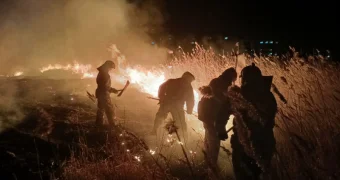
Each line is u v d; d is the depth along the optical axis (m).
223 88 6.06
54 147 7.00
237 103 5.17
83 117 9.68
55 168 6.10
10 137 7.33
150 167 6.04
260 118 5.08
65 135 7.91
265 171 5.06
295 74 9.30
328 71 9.25
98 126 8.77
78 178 5.62
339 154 4.99
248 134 5.07
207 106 6.10
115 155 6.36
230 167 6.38
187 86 7.61
